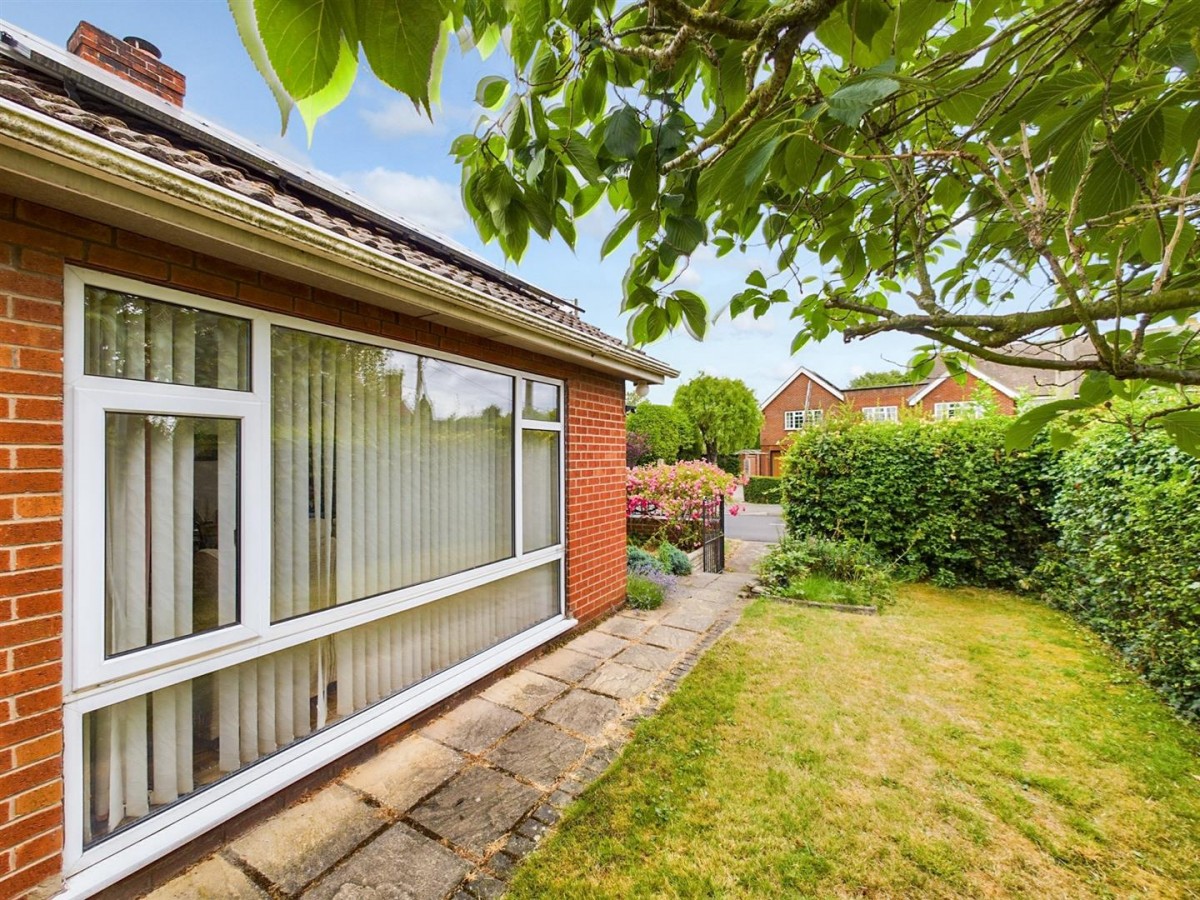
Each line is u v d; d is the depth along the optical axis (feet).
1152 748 10.17
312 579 9.23
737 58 3.62
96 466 6.71
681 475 29.48
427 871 7.27
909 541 23.11
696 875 7.27
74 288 6.51
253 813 7.98
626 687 12.42
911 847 7.80
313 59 1.85
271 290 8.40
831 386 83.76
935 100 3.68
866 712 11.40
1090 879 7.35
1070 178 3.74
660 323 4.70
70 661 6.47
